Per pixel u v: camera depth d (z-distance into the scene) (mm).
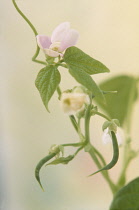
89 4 751
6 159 830
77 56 451
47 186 792
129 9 761
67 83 704
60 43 452
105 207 771
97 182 755
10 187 827
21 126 819
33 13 713
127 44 774
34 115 810
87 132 466
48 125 793
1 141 826
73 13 746
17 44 773
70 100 429
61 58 469
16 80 804
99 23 764
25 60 782
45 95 448
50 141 801
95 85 441
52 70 452
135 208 463
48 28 728
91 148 482
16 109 818
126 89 603
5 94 810
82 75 446
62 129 770
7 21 758
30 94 807
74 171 749
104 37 770
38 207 812
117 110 600
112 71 771
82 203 780
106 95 600
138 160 736
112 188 512
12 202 824
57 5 725
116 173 706
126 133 568
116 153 442
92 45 770
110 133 457
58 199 793
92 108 466
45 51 449
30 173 828
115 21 766
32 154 826
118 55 776
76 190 776
